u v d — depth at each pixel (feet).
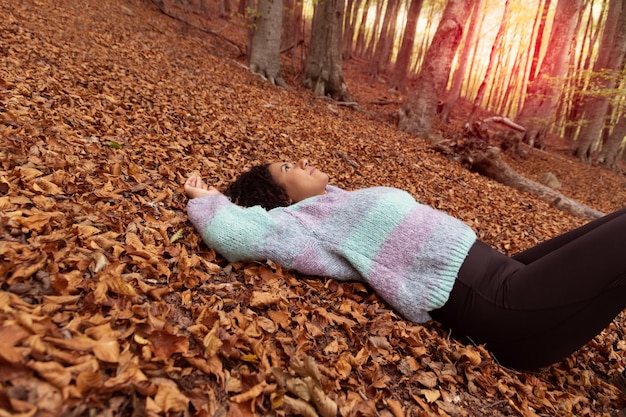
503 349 5.97
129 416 3.59
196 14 56.39
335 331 6.04
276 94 29.58
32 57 16.39
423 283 6.04
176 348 4.45
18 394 3.16
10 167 7.36
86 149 9.55
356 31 101.09
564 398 5.92
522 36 61.21
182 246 6.91
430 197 16.78
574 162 44.21
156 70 23.02
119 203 7.60
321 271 6.66
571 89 35.27
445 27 31.30
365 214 6.48
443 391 5.41
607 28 46.39
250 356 4.83
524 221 17.24
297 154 17.15
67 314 4.34
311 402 4.51
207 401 4.04
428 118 33.12
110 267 5.41
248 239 6.43
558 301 5.41
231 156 13.87
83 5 33.81
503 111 64.54
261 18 33.17
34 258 4.93
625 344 7.93
